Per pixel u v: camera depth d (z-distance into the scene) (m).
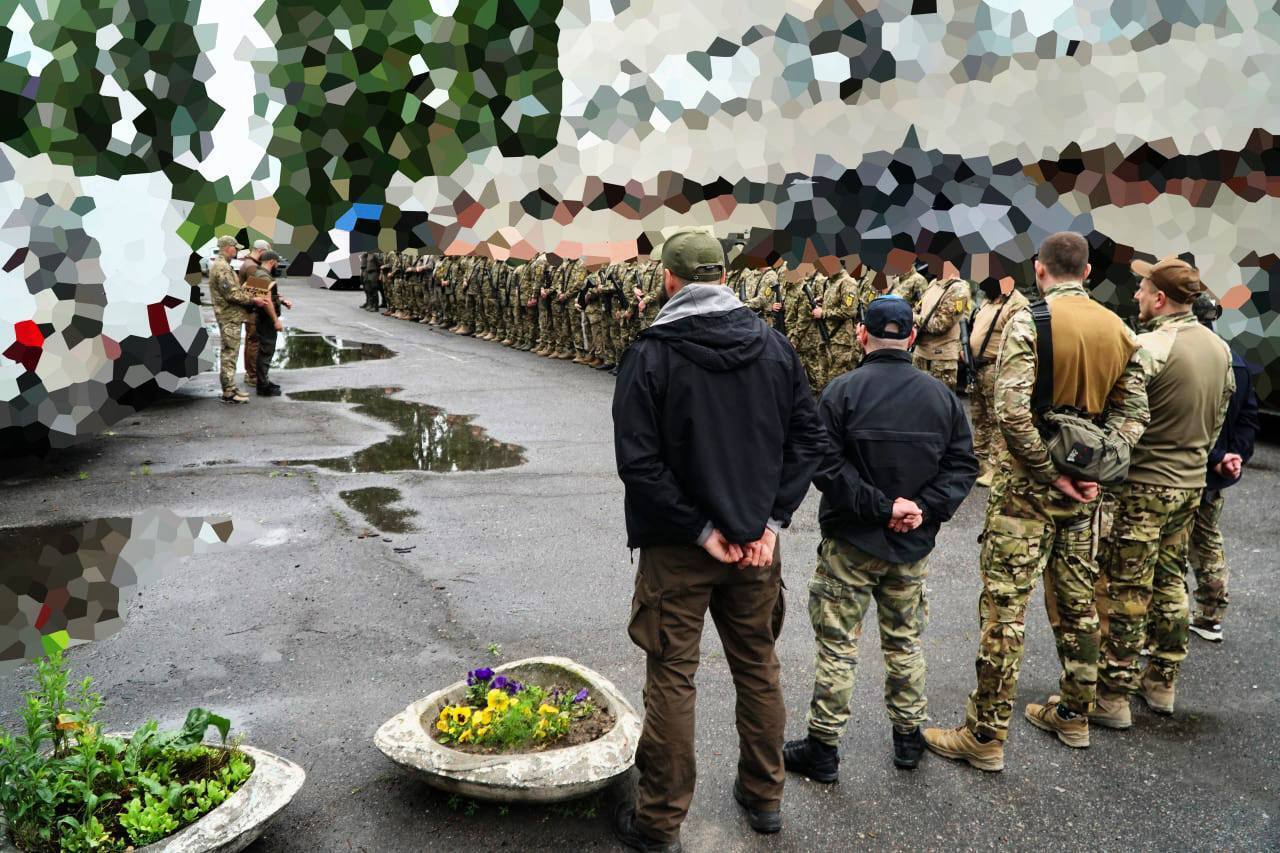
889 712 3.24
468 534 5.66
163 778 2.70
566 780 2.79
